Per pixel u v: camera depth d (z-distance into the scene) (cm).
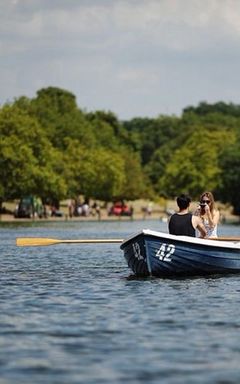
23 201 12781
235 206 16788
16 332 2098
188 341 1981
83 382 1616
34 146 12294
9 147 11781
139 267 3288
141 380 1631
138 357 1819
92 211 15700
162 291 2859
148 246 3186
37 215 13312
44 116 16700
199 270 3278
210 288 2928
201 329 2133
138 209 19325
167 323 2219
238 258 3338
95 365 1748
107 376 1661
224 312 2398
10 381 1622
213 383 1606
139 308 2477
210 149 19262
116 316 2333
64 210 16400
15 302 2611
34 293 2841
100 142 19662
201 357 1819
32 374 1675
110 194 16275
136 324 2206
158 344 1948
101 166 15888
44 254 4938
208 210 3378
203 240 3228
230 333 2080
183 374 1675
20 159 11781
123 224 11350
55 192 12575
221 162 16750
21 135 12094
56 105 18788
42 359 1802
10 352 1870
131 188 18725
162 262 3212
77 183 15050
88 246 5891
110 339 2006
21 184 11844
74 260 4419
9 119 12056
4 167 11788
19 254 4934
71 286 3052
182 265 3244
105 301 2627
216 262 3288
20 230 8562
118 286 3030
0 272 3653
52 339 2009
